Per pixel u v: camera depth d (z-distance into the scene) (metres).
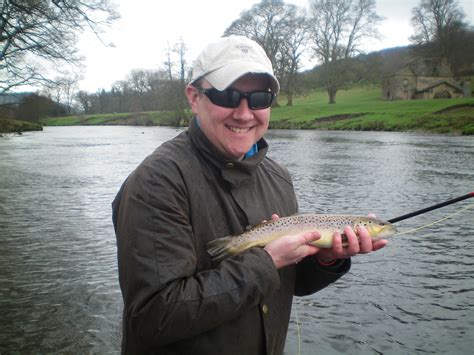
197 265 2.08
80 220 9.80
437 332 5.04
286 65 75.38
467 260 7.20
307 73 88.88
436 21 89.56
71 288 5.98
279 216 2.51
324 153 25.16
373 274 6.66
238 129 2.21
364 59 79.88
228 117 2.17
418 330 5.08
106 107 142.25
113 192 13.48
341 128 55.97
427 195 12.59
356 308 5.60
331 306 5.66
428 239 8.31
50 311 5.30
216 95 2.15
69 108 140.38
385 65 97.38
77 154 27.56
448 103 59.22
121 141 41.72
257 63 2.18
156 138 46.28
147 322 1.83
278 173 2.69
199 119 2.25
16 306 5.42
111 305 5.48
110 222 9.63
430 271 6.75
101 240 8.23
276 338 2.29
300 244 2.13
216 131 2.18
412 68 84.88
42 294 5.78
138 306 1.84
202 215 2.09
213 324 1.88
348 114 62.38
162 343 1.86
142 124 94.44
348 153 25.03
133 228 1.91
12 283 6.12
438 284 6.28
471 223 9.38
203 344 2.00
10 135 56.56
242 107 2.17
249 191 2.34
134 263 1.87
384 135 41.75
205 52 2.25
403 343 4.82
